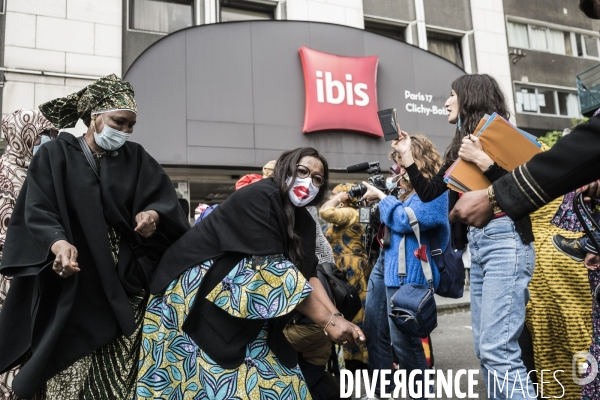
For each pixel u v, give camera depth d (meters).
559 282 2.56
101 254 2.01
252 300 1.85
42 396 2.06
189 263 1.96
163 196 2.27
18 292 2.01
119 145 2.17
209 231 1.99
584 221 1.86
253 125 9.43
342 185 4.16
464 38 13.60
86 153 2.17
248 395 1.81
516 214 1.23
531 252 2.22
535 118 14.63
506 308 2.14
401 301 2.68
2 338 1.95
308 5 11.25
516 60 14.53
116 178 2.17
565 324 2.51
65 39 9.27
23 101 8.86
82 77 9.27
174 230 2.21
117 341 2.08
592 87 13.42
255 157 9.38
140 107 8.69
